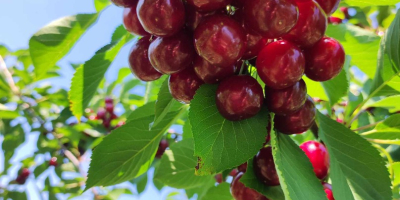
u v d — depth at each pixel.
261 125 0.21
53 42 0.30
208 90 0.21
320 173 0.26
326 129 0.25
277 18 0.18
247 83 0.20
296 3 0.19
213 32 0.18
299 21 0.19
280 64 0.19
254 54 0.21
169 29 0.19
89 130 0.70
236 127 0.20
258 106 0.20
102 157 0.27
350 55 0.34
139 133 0.28
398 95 0.31
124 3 0.22
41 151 0.74
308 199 0.19
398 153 0.34
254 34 0.20
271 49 0.19
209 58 0.19
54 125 0.71
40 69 0.30
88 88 0.30
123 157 0.28
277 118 0.22
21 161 0.83
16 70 0.71
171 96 0.24
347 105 0.40
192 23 0.20
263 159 0.24
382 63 0.29
